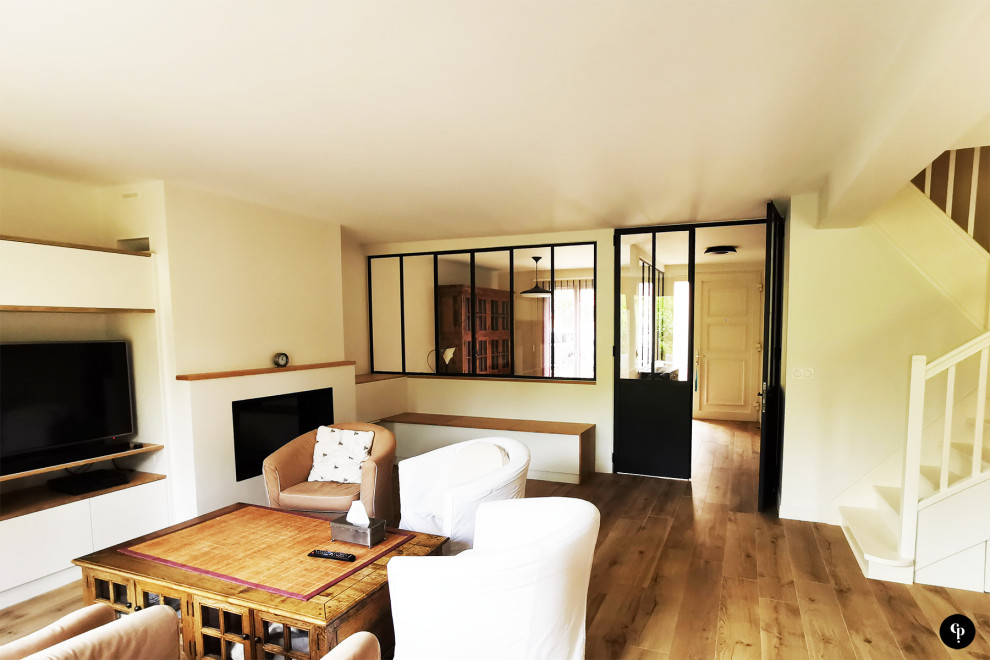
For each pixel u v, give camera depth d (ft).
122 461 11.69
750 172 10.05
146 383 11.16
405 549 7.53
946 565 9.11
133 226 11.02
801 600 8.73
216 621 6.61
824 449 11.92
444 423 16.98
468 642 5.89
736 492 14.40
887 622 8.05
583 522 6.31
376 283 19.57
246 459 12.06
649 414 15.94
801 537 11.24
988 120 8.83
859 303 11.46
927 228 11.03
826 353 11.75
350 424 12.52
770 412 13.38
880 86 6.15
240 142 8.40
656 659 7.21
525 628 5.81
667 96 6.68
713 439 20.74
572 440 15.34
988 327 10.66
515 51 5.56
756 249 19.88
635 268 16.05
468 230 16.56
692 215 14.20
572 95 6.68
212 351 11.62
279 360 13.07
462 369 20.12
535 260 19.85
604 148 8.73
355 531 7.69
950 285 10.93
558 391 16.99
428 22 4.97
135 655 4.58
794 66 5.84
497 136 8.16
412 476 10.22
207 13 4.79
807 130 7.79
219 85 6.36
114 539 10.08
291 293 13.71
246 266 12.45
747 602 8.68
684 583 9.34
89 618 4.98
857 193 8.36
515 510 7.32
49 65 5.80
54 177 10.41
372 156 9.15
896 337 11.28
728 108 7.04
